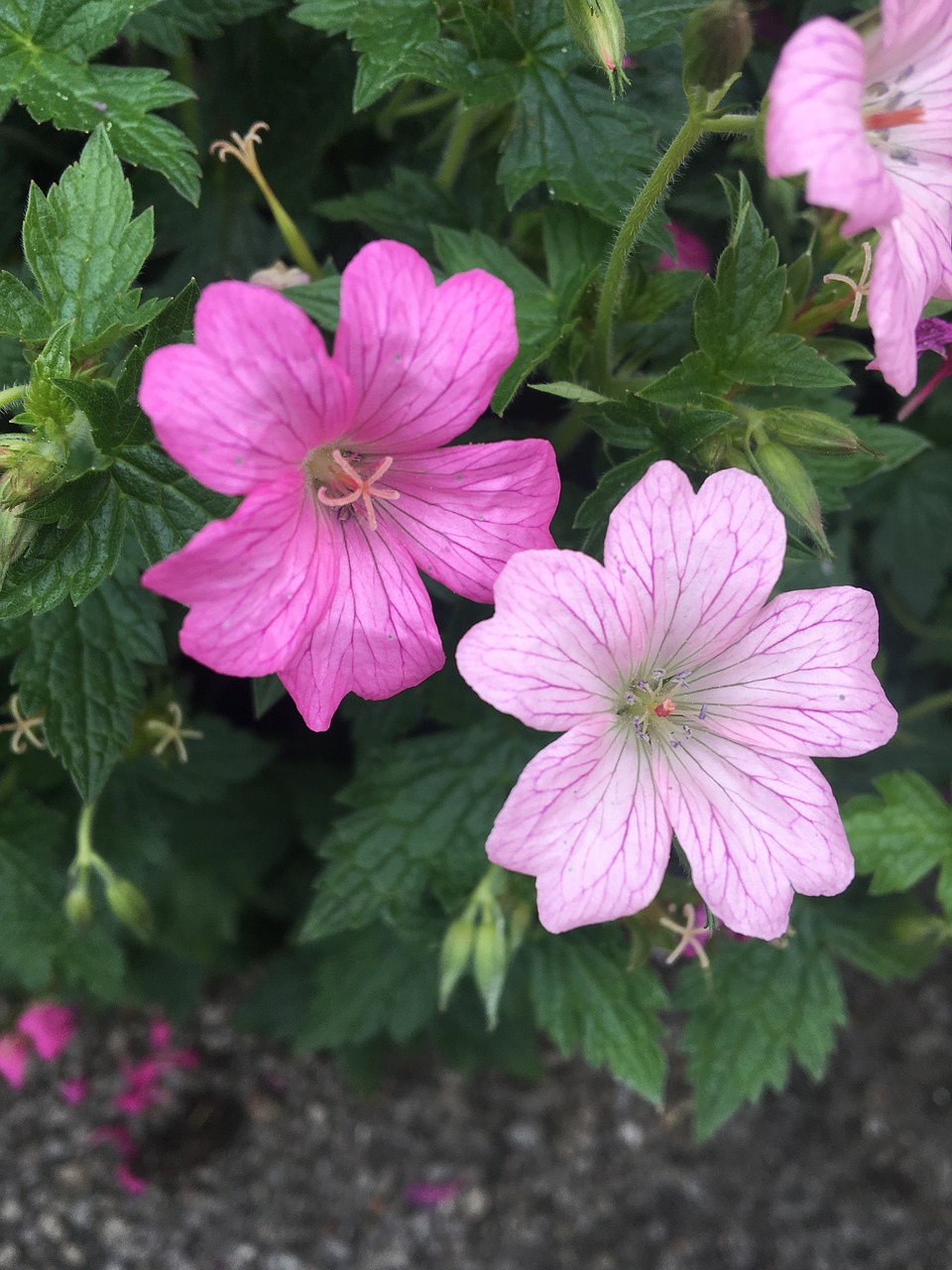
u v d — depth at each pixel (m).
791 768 0.10
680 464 0.11
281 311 0.07
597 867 0.09
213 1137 0.22
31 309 0.10
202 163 0.15
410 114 0.15
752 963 0.16
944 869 0.15
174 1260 0.21
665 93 0.13
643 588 0.09
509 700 0.09
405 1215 0.22
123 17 0.11
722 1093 0.16
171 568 0.08
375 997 0.19
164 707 0.15
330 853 0.15
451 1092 0.23
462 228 0.14
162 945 0.20
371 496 0.09
